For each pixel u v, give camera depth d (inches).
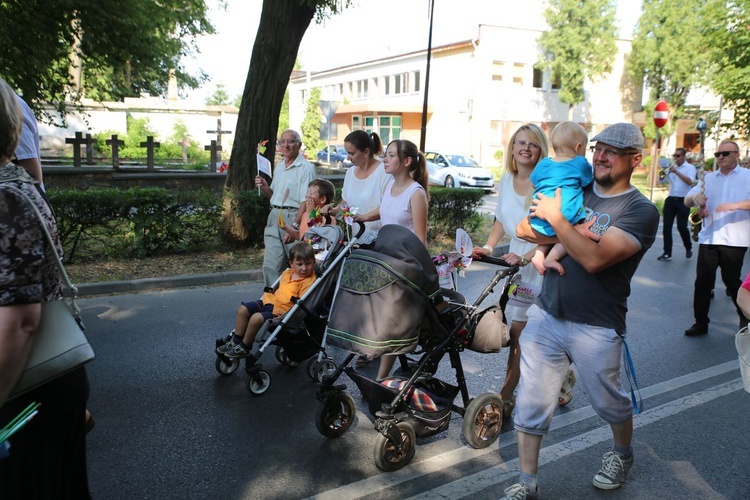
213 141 707.4
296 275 195.2
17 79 531.8
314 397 190.9
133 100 1213.1
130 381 199.2
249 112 395.5
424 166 195.9
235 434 165.5
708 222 255.6
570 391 187.5
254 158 401.1
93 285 302.4
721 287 354.9
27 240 74.8
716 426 175.9
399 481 144.7
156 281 317.7
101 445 157.4
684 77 1288.1
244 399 187.9
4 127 77.1
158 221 362.0
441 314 151.2
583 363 127.4
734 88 719.1
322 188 215.9
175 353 225.1
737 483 145.4
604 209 123.2
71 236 351.6
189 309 282.0
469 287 345.7
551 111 1409.9
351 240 192.7
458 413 165.5
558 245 128.3
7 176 78.2
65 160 903.1
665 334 263.0
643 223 119.5
